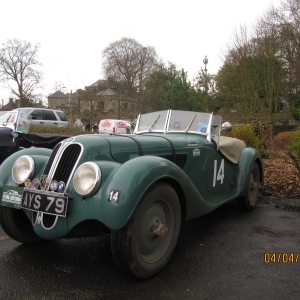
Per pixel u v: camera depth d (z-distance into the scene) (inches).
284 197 222.2
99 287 105.5
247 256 131.6
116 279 111.0
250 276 114.2
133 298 99.2
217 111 912.3
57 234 110.3
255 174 205.9
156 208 115.4
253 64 602.9
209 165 168.1
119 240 102.5
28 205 114.3
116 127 857.5
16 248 137.7
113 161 119.6
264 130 416.8
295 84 730.8
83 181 106.2
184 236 155.7
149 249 112.8
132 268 104.5
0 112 443.5
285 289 105.3
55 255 130.6
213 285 107.6
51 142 271.7
